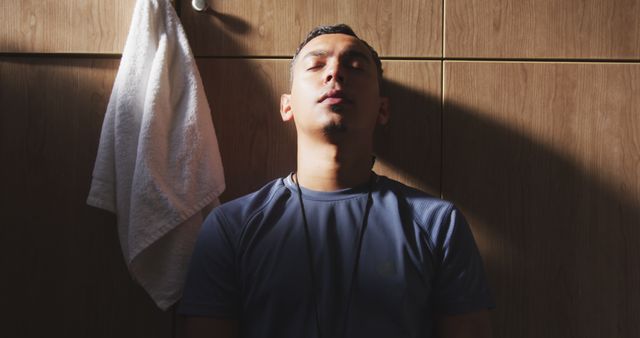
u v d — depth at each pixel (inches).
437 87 50.1
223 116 50.1
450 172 49.7
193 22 50.1
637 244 49.3
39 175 49.0
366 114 42.3
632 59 50.1
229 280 39.3
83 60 49.6
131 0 49.5
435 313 39.6
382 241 39.4
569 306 48.8
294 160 49.9
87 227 48.7
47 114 49.3
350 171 42.9
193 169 45.1
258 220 40.8
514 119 50.0
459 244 39.8
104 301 48.3
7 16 49.2
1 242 48.6
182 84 46.6
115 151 45.1
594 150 49.9
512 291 49.0
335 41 43.4
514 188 49.6
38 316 48.1
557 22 50.2
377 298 37.5
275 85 50.2
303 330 37.1
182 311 38.8
